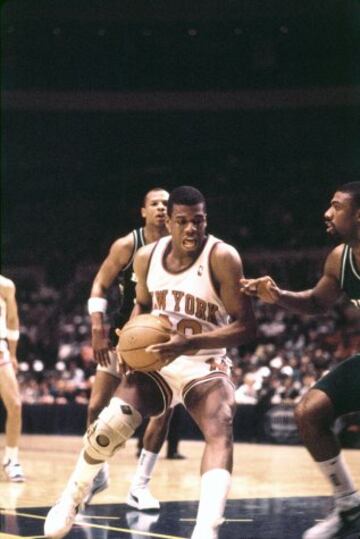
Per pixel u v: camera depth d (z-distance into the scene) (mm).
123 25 28969
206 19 27188
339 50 29531
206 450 4586
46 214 30891
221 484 4453
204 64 30609
